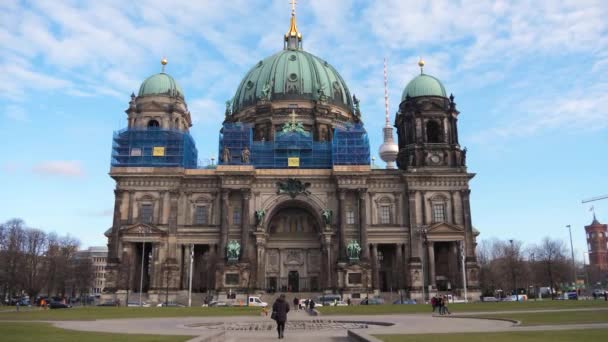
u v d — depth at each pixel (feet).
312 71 418.92
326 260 321.32
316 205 332.80
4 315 178.50
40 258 427.33
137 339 88.99
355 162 342.03
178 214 325.21
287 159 358.23
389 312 196.54
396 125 365.20
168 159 332.60
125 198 323.37
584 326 112.27
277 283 342.64
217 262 313.94
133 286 314.76
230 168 327.47
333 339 100.99
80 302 405.18
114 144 340.59
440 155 336.90
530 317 145.79
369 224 328.08
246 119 403.95
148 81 360.69
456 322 136.77
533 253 534.37
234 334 113.80
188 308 242.37
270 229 350.84
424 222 324.80
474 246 322.55
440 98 347.97
